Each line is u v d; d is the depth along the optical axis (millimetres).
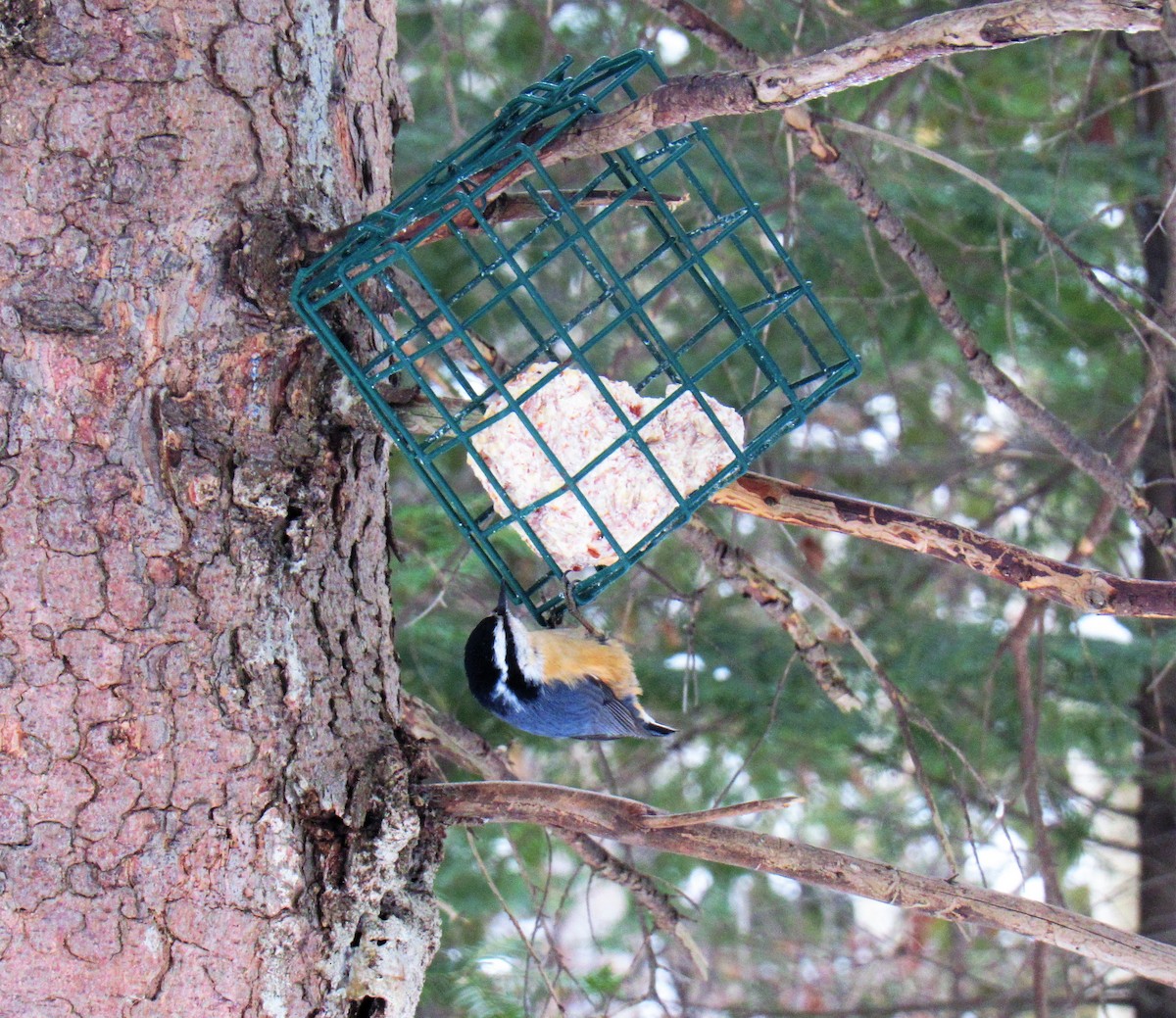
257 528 4500
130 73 4422
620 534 4863
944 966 11664
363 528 4871
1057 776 10406
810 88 4223
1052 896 7375
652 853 11625
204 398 4449
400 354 4668
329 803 4512
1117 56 10094
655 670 9992
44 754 4285
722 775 10867
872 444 11930
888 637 10258
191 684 4379
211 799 4363
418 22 10547
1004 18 3875
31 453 4336
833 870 4715
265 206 4516
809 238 9516
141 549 4367
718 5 9539
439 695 8648
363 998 4488
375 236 4555
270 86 4586
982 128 8875
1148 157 9289
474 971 7938
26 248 4352
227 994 4316
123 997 4262
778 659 10125
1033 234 9477
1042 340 10438
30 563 4316
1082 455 6625
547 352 5137
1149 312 8805
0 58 4375
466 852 9578
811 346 5246
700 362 10102
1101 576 4777
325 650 4637
